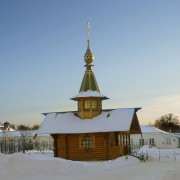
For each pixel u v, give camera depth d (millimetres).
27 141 71062
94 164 30734
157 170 27250
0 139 73750
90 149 39438
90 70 43656
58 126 41219
